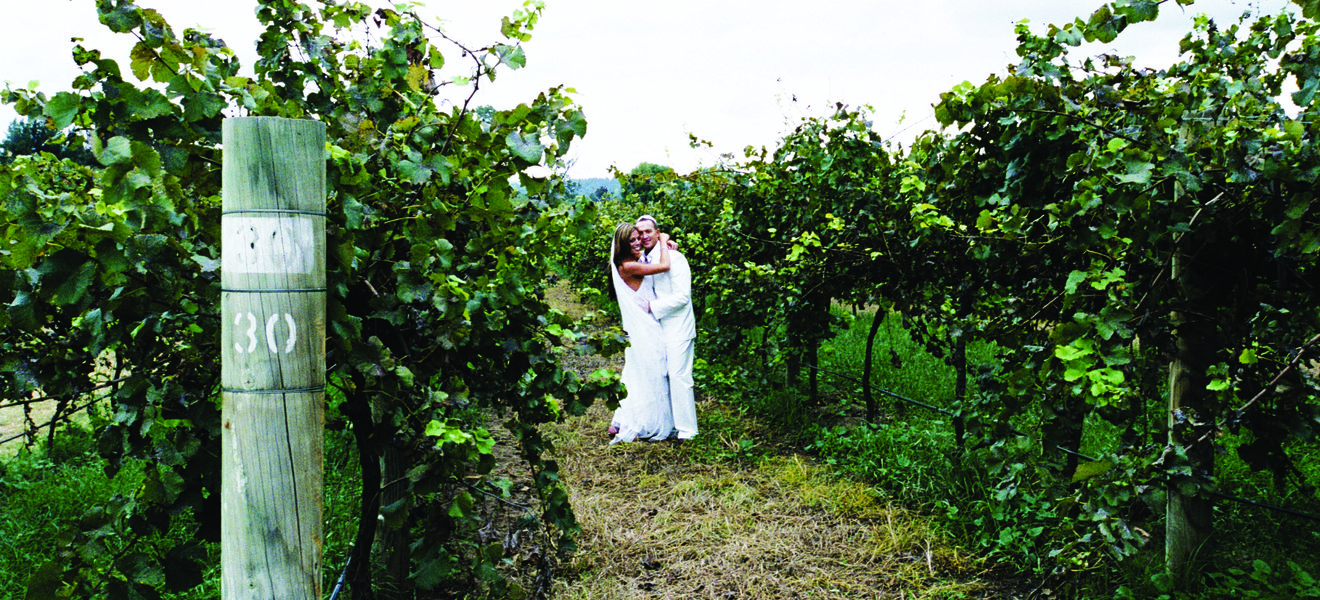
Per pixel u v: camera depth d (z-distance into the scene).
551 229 2.69
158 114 1.59
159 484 1.77
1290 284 2.81
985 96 3.19
